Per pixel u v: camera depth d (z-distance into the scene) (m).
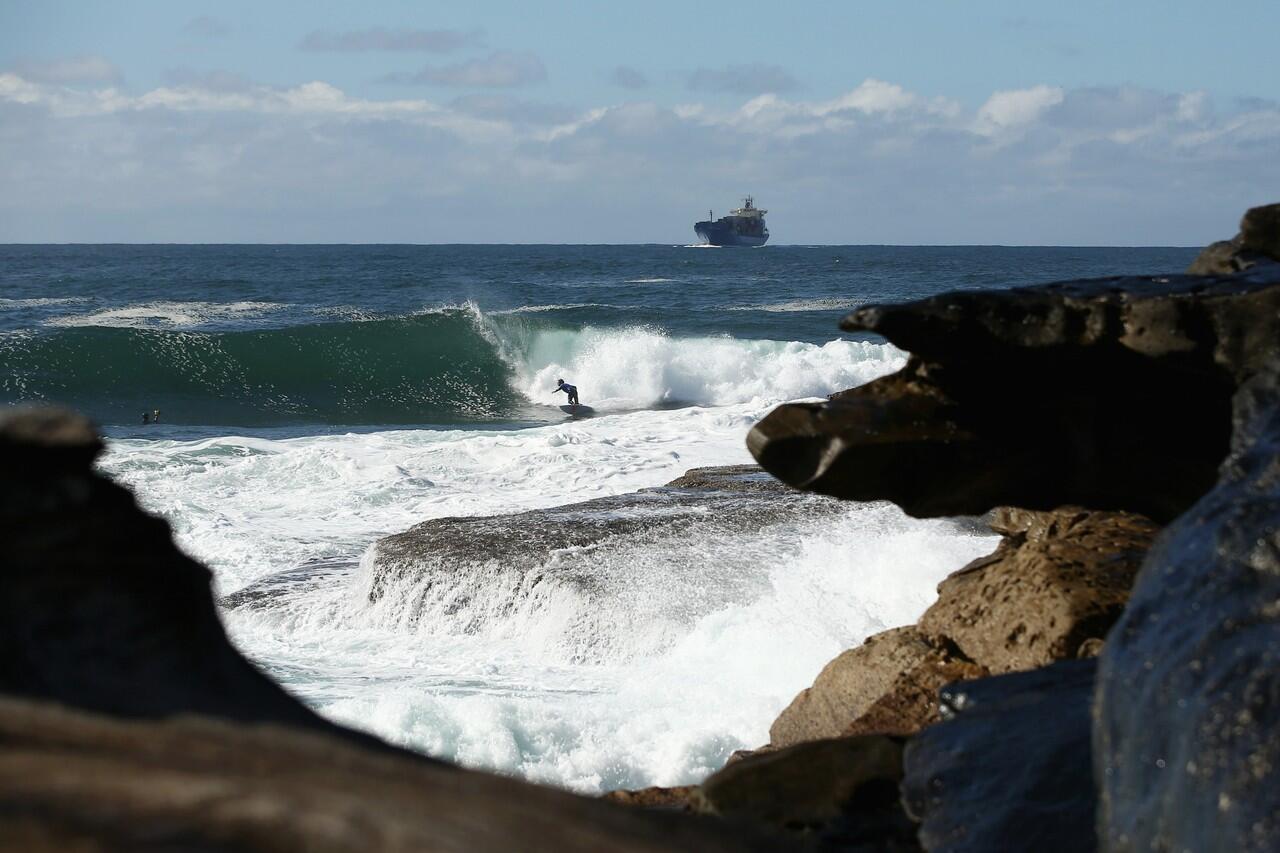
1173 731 9.67
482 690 32.56
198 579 8.75
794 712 23.23
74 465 8.09
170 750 6.43
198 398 106.56
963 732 14.06
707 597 36.12
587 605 36.66
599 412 104.62
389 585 40.62
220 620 9.03
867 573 34.31
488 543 41.88
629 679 33.00
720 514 43.66
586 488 54.81
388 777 6.81
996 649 21.16
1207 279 16.48
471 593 39.25
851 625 32.03
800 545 39.56
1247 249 18.39
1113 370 16.17
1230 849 8.44
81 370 108.56
